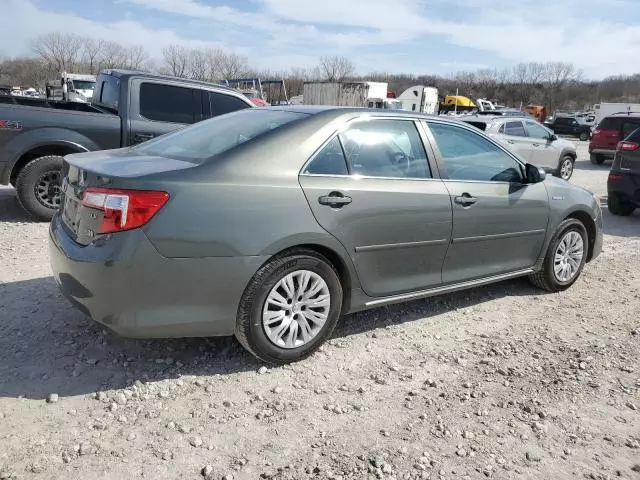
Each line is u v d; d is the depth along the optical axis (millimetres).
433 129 4250
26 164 6535
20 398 3043
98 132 6891
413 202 3885
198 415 3008
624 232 8406
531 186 4805
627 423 3201
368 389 3375
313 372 3525
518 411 3244
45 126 6574
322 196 3459
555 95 84250
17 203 7633
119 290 2998
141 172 3094
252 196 3227
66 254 3154
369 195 3662
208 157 3328
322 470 2648
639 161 9047
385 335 4129
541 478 2703
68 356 3508
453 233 4172
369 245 3713
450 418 3133
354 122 3795
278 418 3029
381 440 2902
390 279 3920
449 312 4660
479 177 4445
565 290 5391
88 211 3100
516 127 13633
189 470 2594
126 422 2906
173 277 3055
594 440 3025
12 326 3859
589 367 3822
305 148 3514
